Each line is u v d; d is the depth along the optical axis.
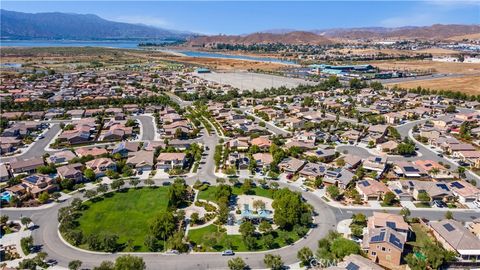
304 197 109.94
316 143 160.88
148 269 76.94
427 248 79.62
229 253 81.81
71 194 112.12
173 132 172.12
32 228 92.44
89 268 76.81
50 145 157.75
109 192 113.12
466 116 194.38
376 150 152.88
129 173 124.56
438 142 155.88
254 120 198.50
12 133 164.75
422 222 94.50
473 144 158.50
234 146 150.38
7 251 82.44
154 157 139.75
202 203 105.38
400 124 194.62
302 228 89.00
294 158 137.00
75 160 133.50
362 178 122.88
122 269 70.56
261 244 86.00
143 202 106.81
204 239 84.88
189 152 143.25
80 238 85.19
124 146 147.00
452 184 112.81
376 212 97.12
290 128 183.50
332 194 108.19
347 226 93.56
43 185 113.25
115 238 83.81
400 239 80.81
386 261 78.56
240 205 104.81
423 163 131.38
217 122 195.75
